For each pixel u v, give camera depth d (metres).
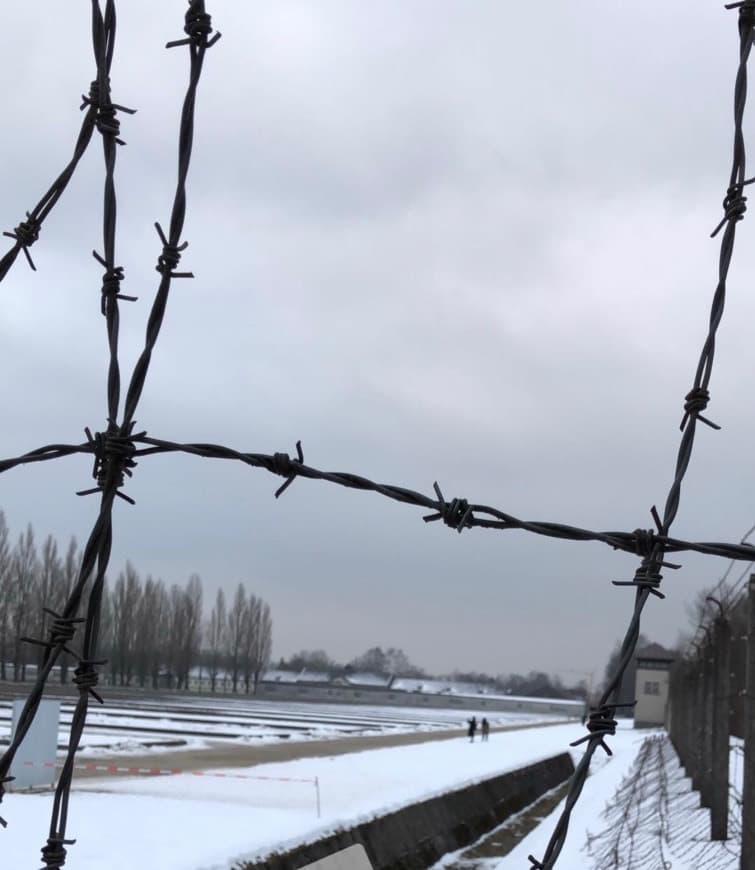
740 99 1.76
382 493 1.93
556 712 117.25
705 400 1.76
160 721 38.69
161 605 81.44
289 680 125.44
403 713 87.31
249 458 1.91
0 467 1.85
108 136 1.89
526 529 1.88
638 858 11.97
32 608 53.06
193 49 1.85
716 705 10.33
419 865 14.83
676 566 1.76
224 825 11.78
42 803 12.53
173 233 1.85
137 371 1.85
